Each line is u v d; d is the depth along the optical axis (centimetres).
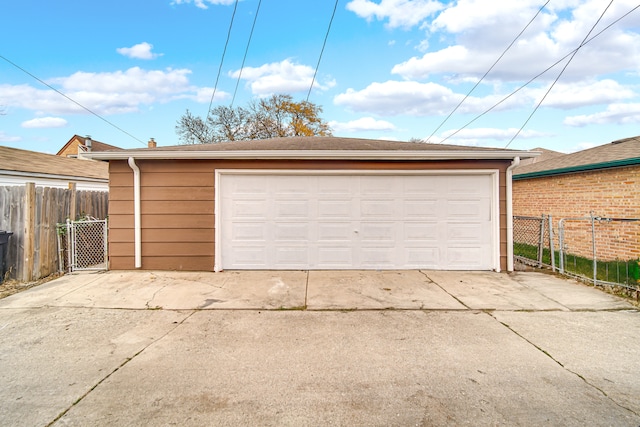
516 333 364
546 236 895
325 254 655
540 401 241
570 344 336
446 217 655
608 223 741
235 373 281
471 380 270
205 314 426
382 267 655
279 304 462
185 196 646
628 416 224
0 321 399
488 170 644
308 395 249
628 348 326
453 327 381
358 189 652
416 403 239
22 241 562
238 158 634
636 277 528
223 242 652
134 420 220
